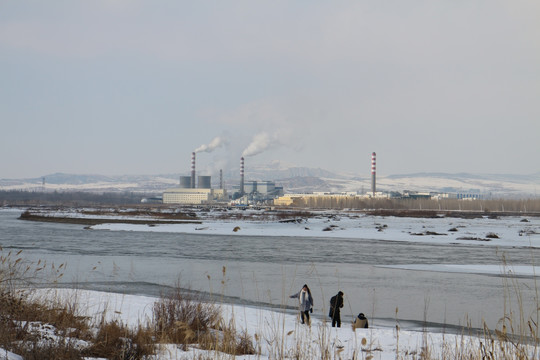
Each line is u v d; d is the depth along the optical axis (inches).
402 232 4247.0
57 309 505.4
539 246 3157.0
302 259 2208.4
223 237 3602.4
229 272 1672.0
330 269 1847.9
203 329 542.0
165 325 525.3
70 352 343.0
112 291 1130.0
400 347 581.0
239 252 2496.3
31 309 483.2
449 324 921.5
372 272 1782.7
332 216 6752.0
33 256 1914.4
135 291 1175.0
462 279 1631.4
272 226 4813.0
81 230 4020.7
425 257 2388.0
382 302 1181.1
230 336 434.6
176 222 5162.4
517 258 2365.9
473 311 1063.6
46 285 762.2
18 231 3742.6
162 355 372.8
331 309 826.2
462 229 4596.5
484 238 3614.7
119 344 394.9
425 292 1344.7
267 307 1035.9
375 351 542.3
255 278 1526.8
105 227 4355.3
